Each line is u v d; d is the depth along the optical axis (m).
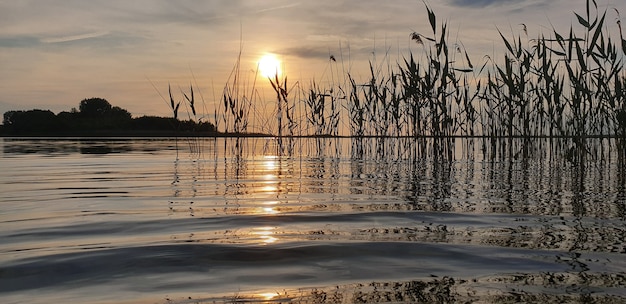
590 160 7.49
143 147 13.70
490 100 7.96
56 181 4.94
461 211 3.02
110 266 1.83
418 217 2.81
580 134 6.50
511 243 2.16
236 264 1.85
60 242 2.21
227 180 5.01
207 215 2.90
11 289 1.58
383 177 5.28
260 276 1.71
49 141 18.88
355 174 5.66
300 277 1.70
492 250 2.04
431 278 1.68
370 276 1.70
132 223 2.65
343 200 3.53
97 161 8.09
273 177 5.33
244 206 3.25
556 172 5.76
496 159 8.28
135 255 1.97
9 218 2.82
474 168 6.45
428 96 7.36
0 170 6.32
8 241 2.23
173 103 8.34
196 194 3.88
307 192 4.00
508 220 2.71
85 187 4.40
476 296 1.49
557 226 2.54
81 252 2.02
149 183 4.72
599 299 1.46
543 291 1.53
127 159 8.62
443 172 5.88
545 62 6.42
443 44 6.46
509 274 1.71
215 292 1.55
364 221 2.70
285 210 3.07
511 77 6.70
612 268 1.77
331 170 6.23
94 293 1.54
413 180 4.95
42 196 3.79
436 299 1.47
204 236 2.32
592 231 2.41
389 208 3.14
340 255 1.97
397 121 8.49
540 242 2.18
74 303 1.45
